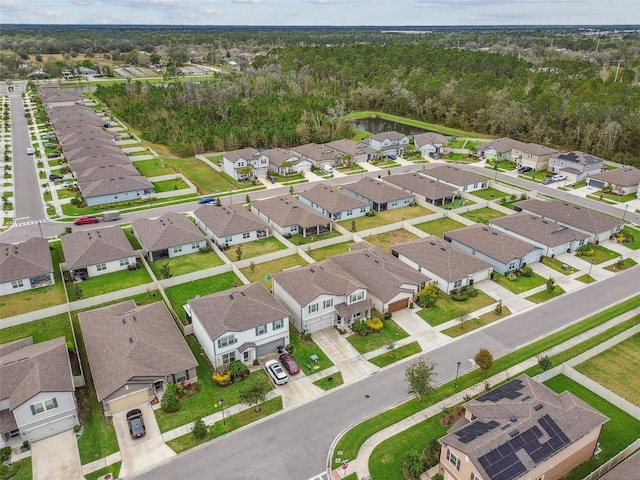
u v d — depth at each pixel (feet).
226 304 158.61
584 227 243.81
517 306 189.06
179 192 305.53
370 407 138.10
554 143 430.61
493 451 104.06
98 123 449.89
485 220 268.41
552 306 189.06
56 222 261.44
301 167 352.90
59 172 339.77
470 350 163.12
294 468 118.42
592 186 326.85
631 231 257.75
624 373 152.56
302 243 239.09
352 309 173.17
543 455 106.63
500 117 454.81
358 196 297.94
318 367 154.30
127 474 116.47
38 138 426.10
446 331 173.27
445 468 112.98
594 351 160.25
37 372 127.65
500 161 383.86
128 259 215.10
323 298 168.96
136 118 471.62
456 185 310.65
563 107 430.61
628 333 168.76
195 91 527.40
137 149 398.62
